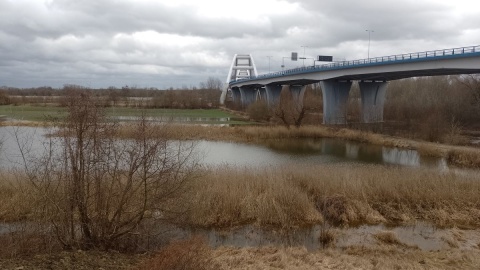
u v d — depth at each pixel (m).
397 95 87.69
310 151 36.97
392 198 16.38
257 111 64.06
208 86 169.62
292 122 51.84
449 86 77.94
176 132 34.75
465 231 13.66
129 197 9.44
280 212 14.38
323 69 55.56
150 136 9.80
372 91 58.94
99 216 9.42
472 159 29.55
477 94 58.53
